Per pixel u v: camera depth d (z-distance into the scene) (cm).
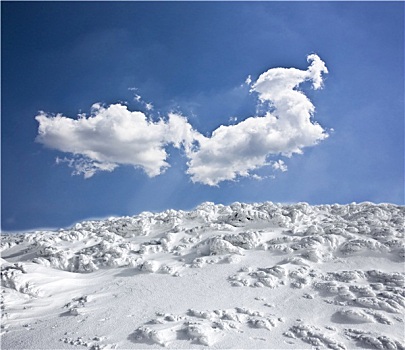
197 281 1202
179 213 1983
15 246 1952
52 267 1460
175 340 832
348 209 1825
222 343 816
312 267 1227
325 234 1434
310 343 819
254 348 795
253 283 1142
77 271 1450
